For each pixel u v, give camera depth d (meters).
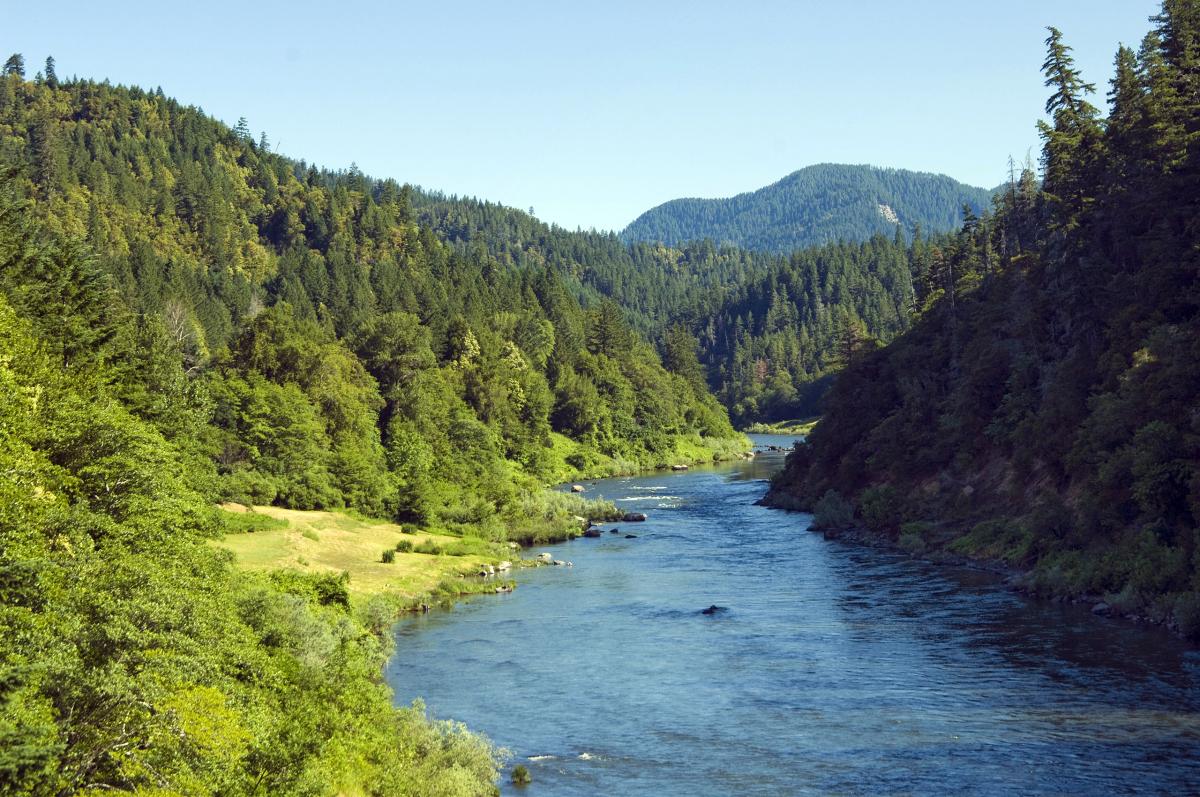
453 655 51.03
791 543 85.75
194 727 23.94
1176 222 71.44
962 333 99.50
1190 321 62.59
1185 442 55.03
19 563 21.36
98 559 27.11
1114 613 52.28
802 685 43.78
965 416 87.56
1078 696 39.72
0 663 19.80
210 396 92.19
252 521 76.75
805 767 34.25
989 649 47.66
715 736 37.94
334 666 34.94
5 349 38.44
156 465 40.66
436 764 32.72
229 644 30.92
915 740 36.19
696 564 76.81
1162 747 33.91
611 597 65.31
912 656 47.34
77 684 21.41
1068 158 88.50
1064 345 80.50
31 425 32.62
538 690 44.72
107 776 21.98
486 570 75.19
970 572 67.75
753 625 55.50
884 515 86.62
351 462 96.06
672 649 51.09
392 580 67.62
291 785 25.55
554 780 34.09
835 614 57.25
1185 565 50.91
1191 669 42.03
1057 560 62.16
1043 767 32.97
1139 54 87.25
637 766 35.19
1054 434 72.56
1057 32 90.50
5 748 17.28
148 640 24.34
